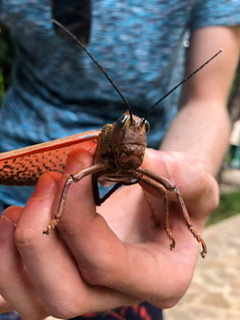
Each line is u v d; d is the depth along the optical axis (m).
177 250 0.15
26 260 0.12
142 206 0.16
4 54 0.64
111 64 0.21
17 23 0.20
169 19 0.21
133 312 0.19
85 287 0.13
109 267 0.12
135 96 0.22
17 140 0.22
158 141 0.24
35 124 0.22
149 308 0.20
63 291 0.12
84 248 0.12
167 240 0.15
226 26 0.21
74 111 0.22
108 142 0.13
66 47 0.20
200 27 0.22
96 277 0.12
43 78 0.22
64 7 0.19
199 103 0.21
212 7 0.21
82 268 0.12
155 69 0.21
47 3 0.19
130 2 0.20
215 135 0.19
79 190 0.12
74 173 0.12
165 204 0.14
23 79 0.23
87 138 0.13
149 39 0.21
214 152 0.19
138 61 0.21
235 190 1.07
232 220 0.80
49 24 0.20
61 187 0.12
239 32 0.22
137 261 0.13
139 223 0.16
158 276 0.14
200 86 0.21
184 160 0.14
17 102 0.23
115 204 0.17
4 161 0.12
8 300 0.14
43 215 0.12
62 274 0.12
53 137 0.22
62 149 0.13
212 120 0.20
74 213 0.12
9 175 0.14
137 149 0.12
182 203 0.13
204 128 0.19
